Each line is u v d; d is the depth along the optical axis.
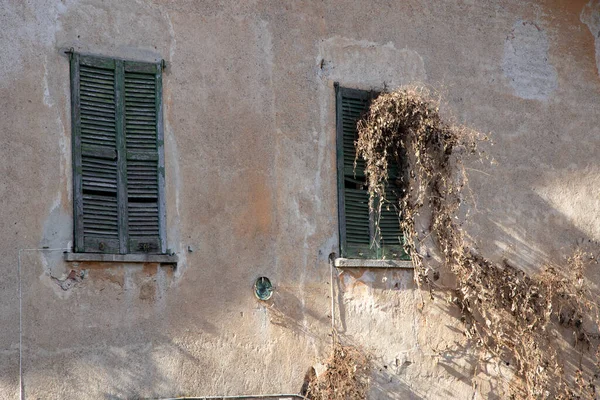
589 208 13.63
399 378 11.92
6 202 10.14
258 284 11.27
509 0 13.56
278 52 11.84
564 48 13.87
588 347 13.24
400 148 12.31
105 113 10.78
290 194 11.64
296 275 11.52
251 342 11.12
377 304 11.95
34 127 10.38
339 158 12.00
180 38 11.28
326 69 12.13
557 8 13.90
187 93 11.22
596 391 13.21
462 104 12.95
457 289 12.45
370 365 11.77
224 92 11.43
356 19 12.42
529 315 12.85
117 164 10.77
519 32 13.55
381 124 12.02
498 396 12.48
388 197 12.24
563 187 13.51
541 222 13.27
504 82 13.32
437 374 12.18
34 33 10.52
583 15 14.09
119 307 10.49
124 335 10.46
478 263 12.59
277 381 11.20
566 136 13.67
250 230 11.33
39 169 10.34
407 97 12.14
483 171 12.95
